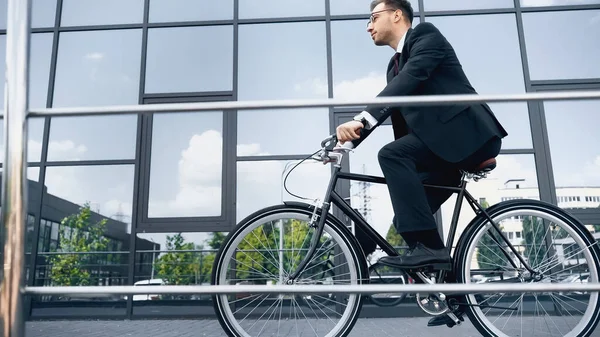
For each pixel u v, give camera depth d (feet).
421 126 6.73
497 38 20.38
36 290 4.11
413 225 6.52
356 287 4.34
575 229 6.88
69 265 19.03
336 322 7.05
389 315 17.24
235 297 6.93
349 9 21.03
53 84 20.86
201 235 19.13
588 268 6.75
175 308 18.39
